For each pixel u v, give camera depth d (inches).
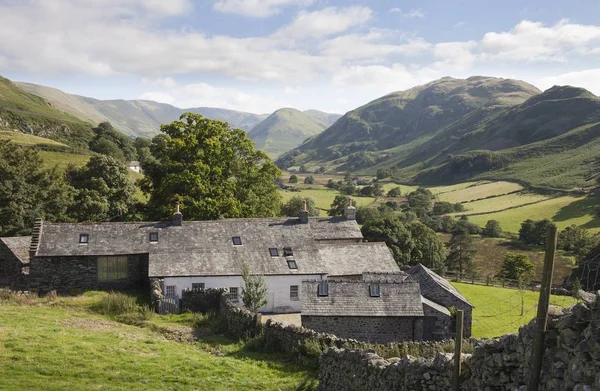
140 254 1577.3
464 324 1513.3
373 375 593.3
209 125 2201.0
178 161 2156.7
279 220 1791.3
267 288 1558.8
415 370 512.4
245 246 1654.8
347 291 1362.0
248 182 2320.4
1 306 1193.4
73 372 740.0
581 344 313.1
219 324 1160.8
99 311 1229.1
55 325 1024.9
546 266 357.4
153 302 1331.2
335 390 695.1
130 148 5999.0
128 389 693.9
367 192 6486.2
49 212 2493.8
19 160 2536.9
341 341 871.1
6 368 729.6
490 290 2364.7
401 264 2694.4
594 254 2596.0
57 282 1510.8
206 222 1724.9
